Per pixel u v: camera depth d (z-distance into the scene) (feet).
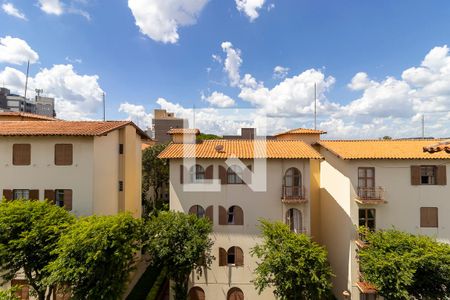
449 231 56.49
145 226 54.54
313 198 75.97
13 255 45.16
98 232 44.60
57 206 52.95
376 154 57.82
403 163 57.72
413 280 45.65
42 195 57.41
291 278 48.85
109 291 44.39
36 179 57.57
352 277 56.54
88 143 58.18
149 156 120.88
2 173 57.36
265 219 59.47
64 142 58.08
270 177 60.13
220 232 59.31
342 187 60.85
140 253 79.00
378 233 53.01
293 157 58.44
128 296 62.23
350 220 57.41
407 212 57.11
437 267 46.75
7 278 46.24
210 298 58.54
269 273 53.93
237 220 59.62
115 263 45.16
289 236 51.75
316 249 50.93
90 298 43.01
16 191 57.88
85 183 57.72
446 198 56.80
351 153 58.90
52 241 46.83
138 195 85.46
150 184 123.13
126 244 47.03
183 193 59.62
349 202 57.62
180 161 59.67
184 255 50.57
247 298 58.23
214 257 56.39
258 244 58.49
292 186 59.72
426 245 48.08
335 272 64.28
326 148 64.28
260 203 59.88
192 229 53.31
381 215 57.36
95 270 43.68
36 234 45.47
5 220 46.06
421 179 57.88
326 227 70.59
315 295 49.08
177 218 54.75
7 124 62.69
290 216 60.90
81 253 43.21
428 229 56.70
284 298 50.06
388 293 47.32
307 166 59.98
